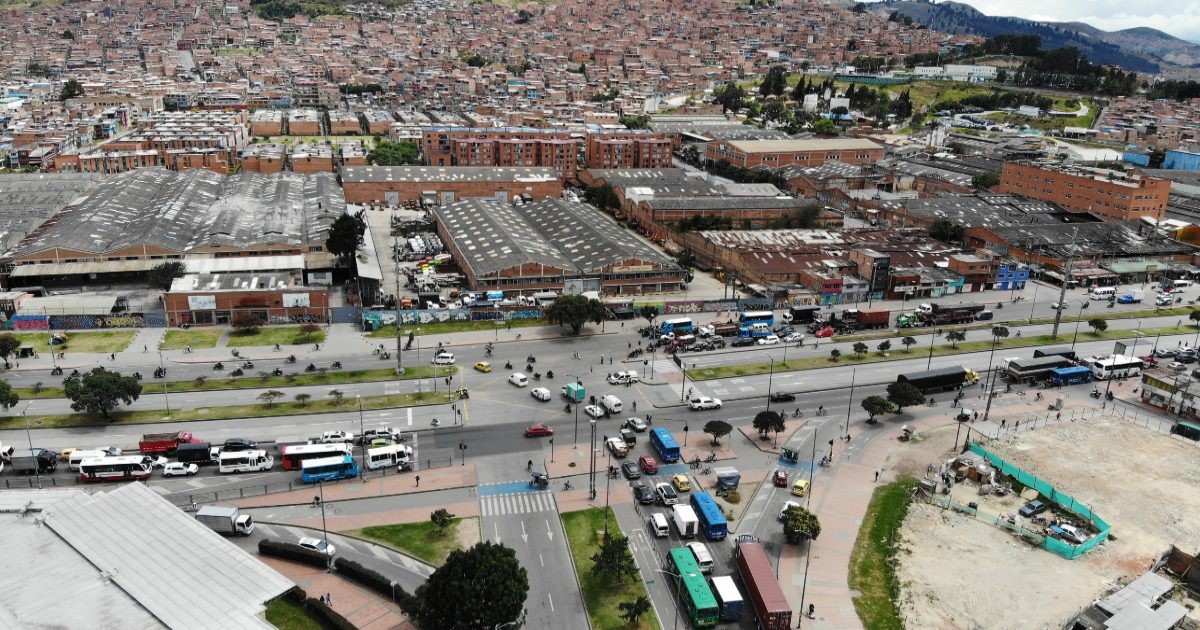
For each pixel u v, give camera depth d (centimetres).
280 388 15625
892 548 11188
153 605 8069
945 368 16725
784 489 12594
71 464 12512
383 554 10619
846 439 14325
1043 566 10950
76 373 15288
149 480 12294
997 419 15375
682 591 9869
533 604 9781
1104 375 17488
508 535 11144
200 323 18975
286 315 19262
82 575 8500
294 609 9475
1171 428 15212
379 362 17050
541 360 17438
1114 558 11181
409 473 12662
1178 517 12262
